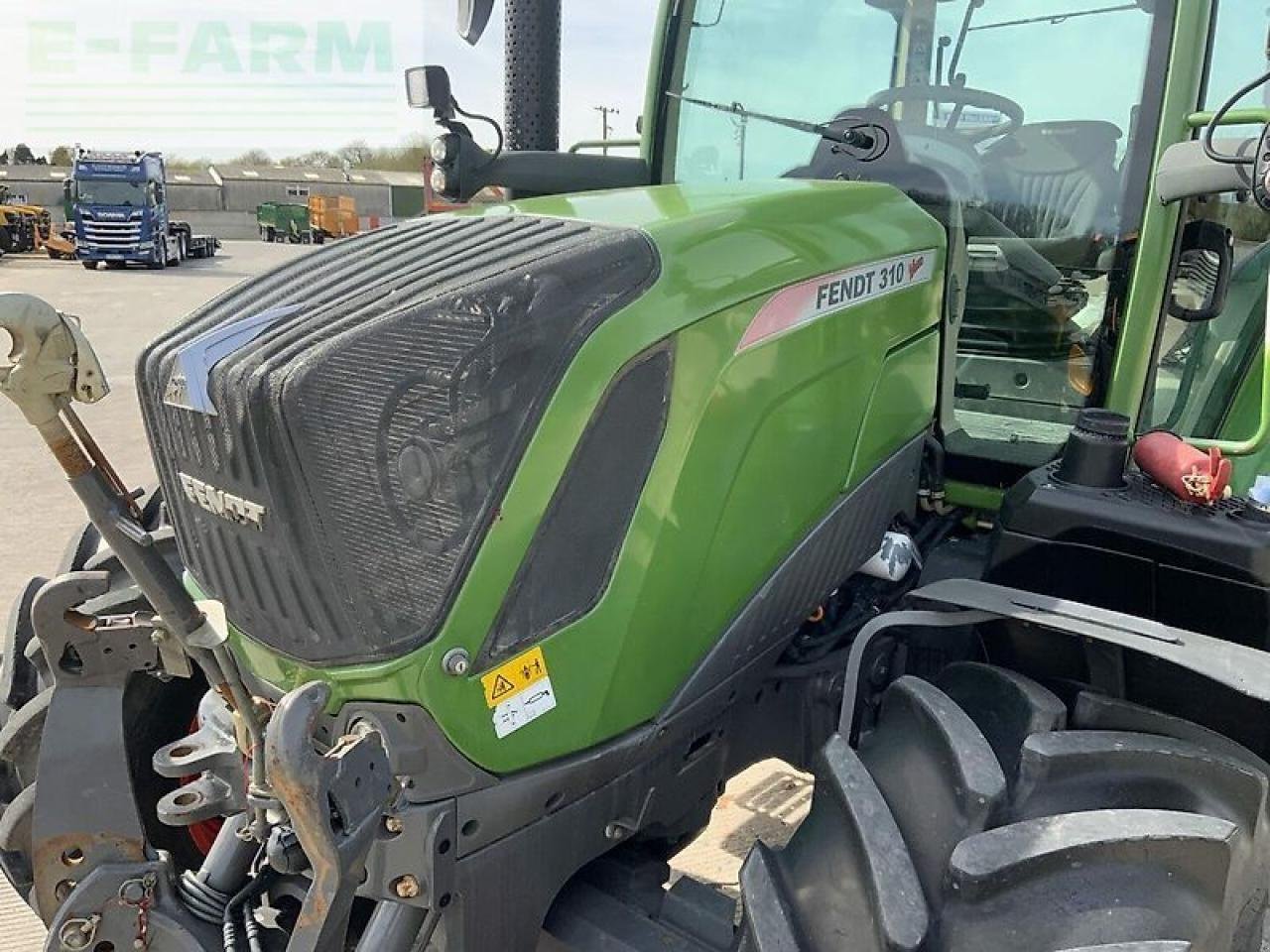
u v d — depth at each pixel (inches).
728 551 62.4
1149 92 85.0
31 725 74.0
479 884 53.9
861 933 50.3
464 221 62.0
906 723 59.9
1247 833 55.2
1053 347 95.5
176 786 81.2
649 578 57.8
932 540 94.8
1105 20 87.4
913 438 80.0
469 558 51.5
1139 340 88.0
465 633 51.6
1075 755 55.9
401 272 55.8
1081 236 90.7
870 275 69.9
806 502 67.7
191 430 54.5
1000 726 61.0
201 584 59.0
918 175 94.0
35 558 179.8
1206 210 88.7
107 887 63.5
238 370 51.0
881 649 75.5
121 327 467.8
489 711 52.8
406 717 51.3
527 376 52.2
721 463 60.2
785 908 52.7
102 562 84.7
